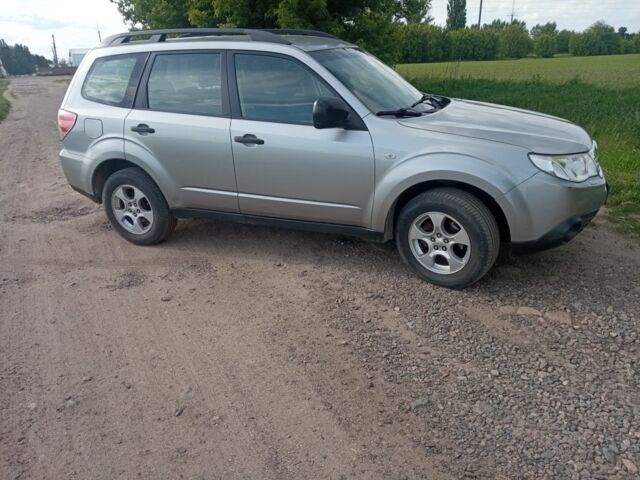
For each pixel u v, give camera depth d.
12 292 4.52
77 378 3.38
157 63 4.89
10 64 97.62
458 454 2.67
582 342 3.49
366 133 4.11
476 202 3.90
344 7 15.29
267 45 4.47
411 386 3.16
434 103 4.88
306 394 3.15
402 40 16.91
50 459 2.76
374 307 4.02
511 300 4.01
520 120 4.38
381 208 4.18
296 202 4.49
